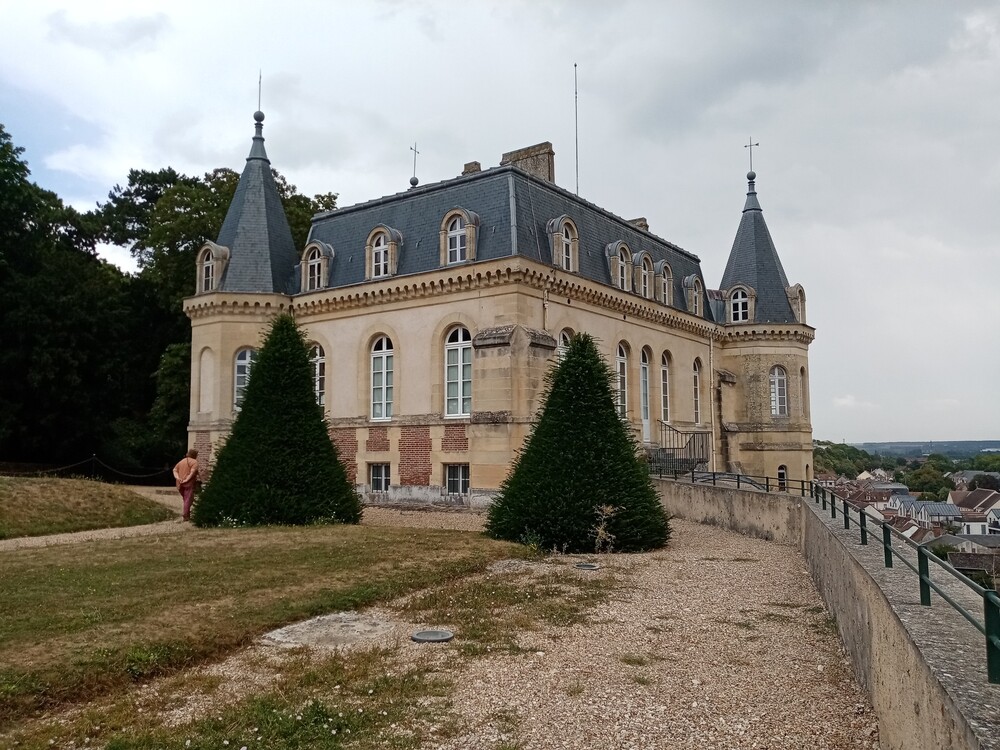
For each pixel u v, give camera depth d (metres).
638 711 6.50
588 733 6.05
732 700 6.76
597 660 7.90
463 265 22.39
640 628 9.18
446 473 23.02
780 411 34.47
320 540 14.59
